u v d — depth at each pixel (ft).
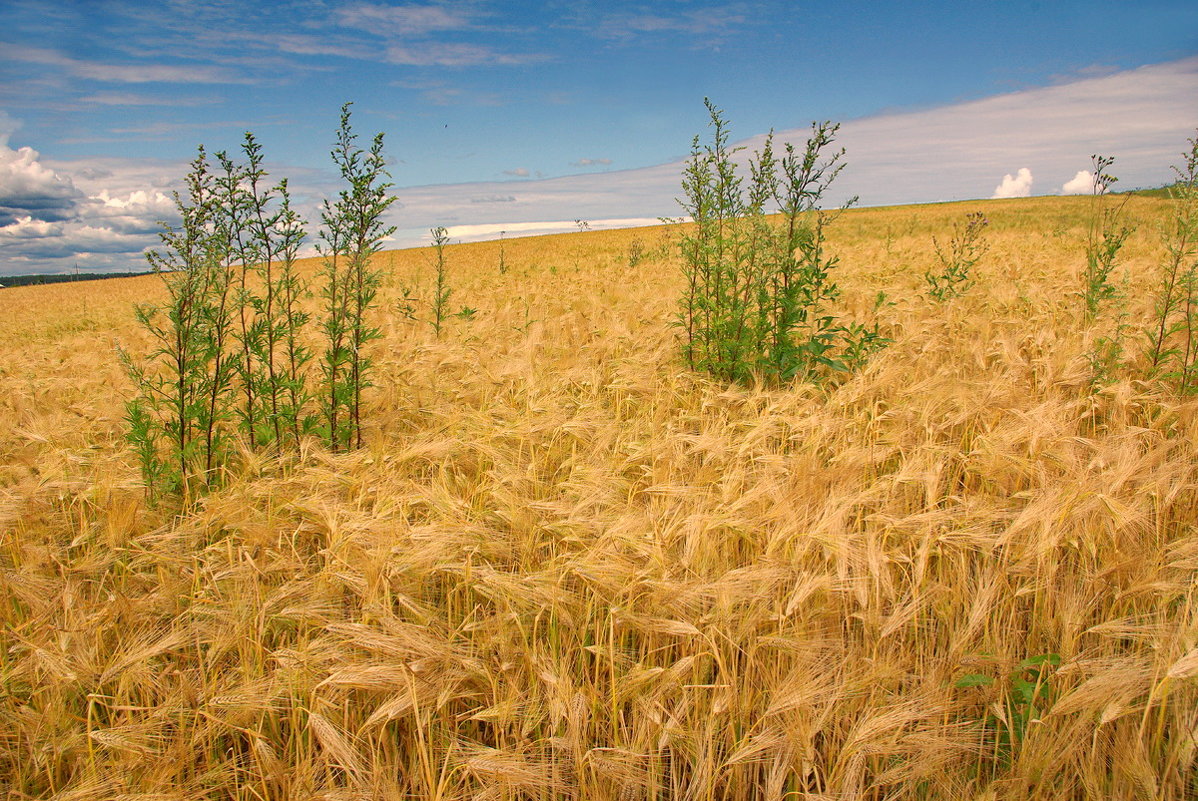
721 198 19.02
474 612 8.81
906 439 13.58
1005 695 7.59
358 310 15.62
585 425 13.98
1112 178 23.73
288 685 7.55
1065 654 7.91
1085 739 6.93
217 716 7.49
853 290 37.29
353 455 12.94
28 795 7.35
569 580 9.64
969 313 28.50
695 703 7.64
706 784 6.86
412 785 6.98
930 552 9.73
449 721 7.86
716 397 16.76
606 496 10.99
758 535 9.98
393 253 152.56
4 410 19.72
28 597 9.03
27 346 44.47
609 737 7.70
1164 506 10.15
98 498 12.27
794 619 8.47
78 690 8.03
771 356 19.47
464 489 12.64
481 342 27.78
